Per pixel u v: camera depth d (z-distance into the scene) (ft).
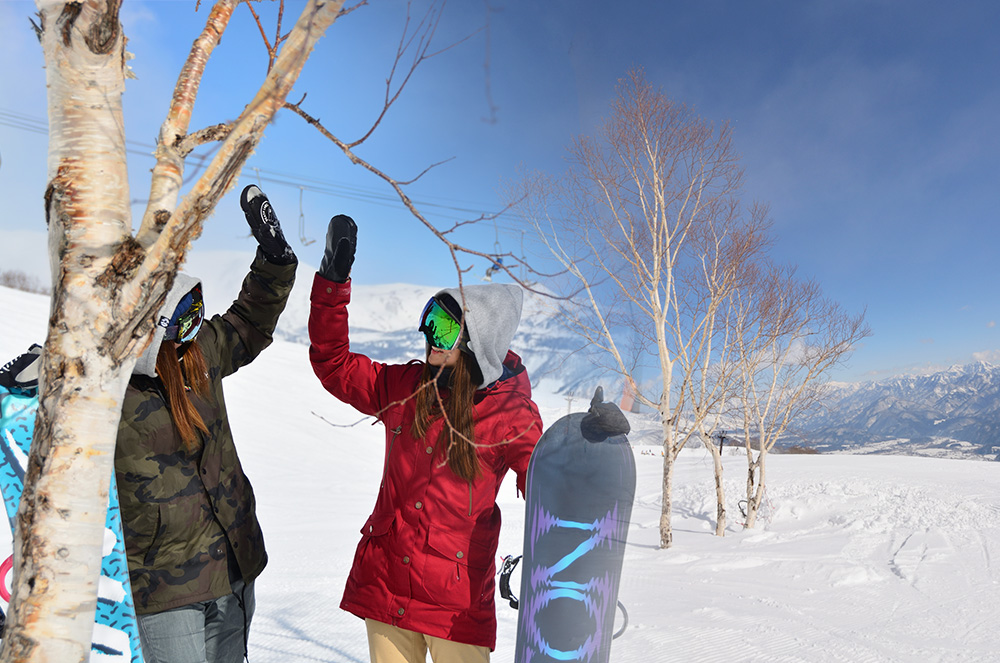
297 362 121.19
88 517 2.97
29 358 5.75
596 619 4.34
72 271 2.95
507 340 5.41
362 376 6.30
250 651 12.28
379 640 5.89
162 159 3.06
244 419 86.79
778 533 47.42
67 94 2.98
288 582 21.07
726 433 50.98
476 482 5.71
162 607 5.98
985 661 19.80
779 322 49.26
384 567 5.85
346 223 6.20
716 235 34.94
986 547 38.86
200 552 6.21
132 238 3.02
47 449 2.93
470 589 5.73
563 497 4.37
